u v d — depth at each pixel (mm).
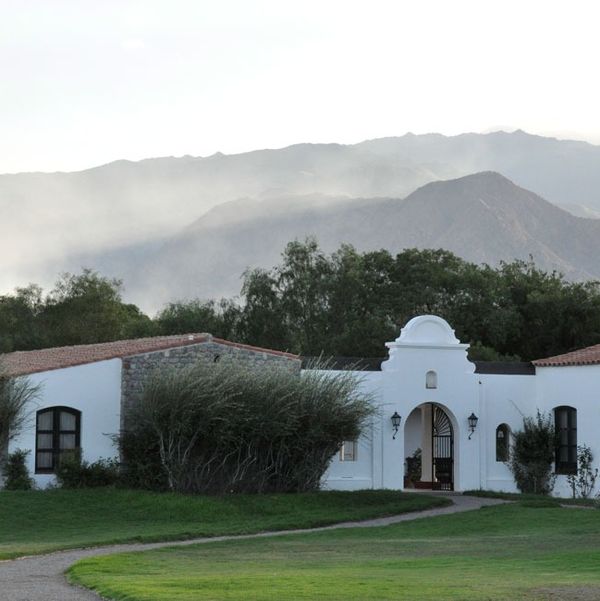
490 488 40062
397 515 33219
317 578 18203
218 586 17172
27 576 19812
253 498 34094
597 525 28438
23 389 34594
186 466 34656
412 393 39469
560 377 39656
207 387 34562
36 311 76750
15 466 34656
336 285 66875
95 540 26719
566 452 39438
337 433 35844
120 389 36406
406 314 66812
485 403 40312
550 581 17609
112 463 35875
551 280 71812
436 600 15492
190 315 69562
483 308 67000
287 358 38688
